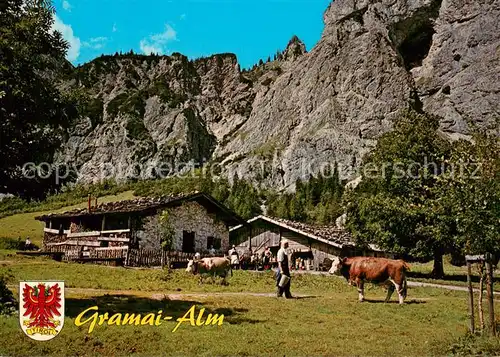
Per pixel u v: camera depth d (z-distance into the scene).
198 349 10.88
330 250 42.72
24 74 14.45
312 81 179.38
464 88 142.00
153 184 159.88
